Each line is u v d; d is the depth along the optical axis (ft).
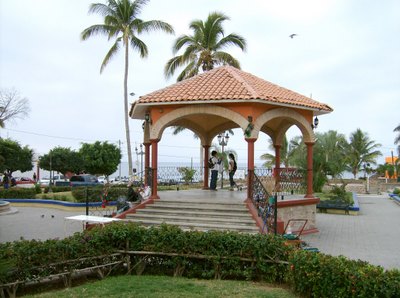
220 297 23.90
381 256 38.27
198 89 50.67
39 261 25.54
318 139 142.10
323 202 79.92
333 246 43.21
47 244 26.48
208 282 27.48
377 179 215.92
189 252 28.94
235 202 47.11
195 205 48.16
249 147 46.88
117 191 81.30
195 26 106.32
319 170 110.73
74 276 29.01
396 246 43.39
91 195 81.05
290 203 49.65
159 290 25.08
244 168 87.51
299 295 24.54
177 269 29.09
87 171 178.09
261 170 54.44
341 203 78.59
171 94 50.52
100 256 28.50
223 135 78.74
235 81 51.42
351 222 64.75
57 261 26.27
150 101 49.67
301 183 58.39
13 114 121.70
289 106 50.01
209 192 63.05
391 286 20.17
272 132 64.34
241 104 47.24
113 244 29.68
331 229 56.54
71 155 178.70
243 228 41.68
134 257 29.91
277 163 64.44
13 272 24.43
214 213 45.27
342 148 194.80
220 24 105.50
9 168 165.48
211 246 28.78
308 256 24.45
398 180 200.95
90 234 29.32
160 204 49.47
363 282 20.75
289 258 25.84
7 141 167.53
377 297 20.34
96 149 172.35
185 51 104.78
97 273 29.09
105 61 100.37
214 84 51.60
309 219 53.31
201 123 68.33
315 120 55.83
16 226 56.80
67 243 27.40
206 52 102.99
